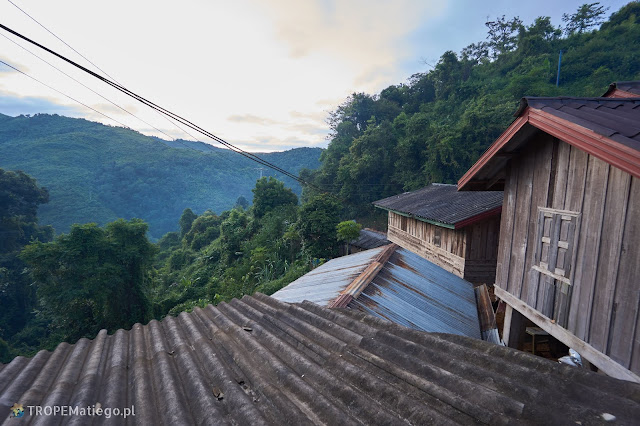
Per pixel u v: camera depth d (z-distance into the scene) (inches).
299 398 92.9
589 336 145.6
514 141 183.6
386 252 368.5
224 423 82.0
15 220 1631.4
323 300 250.1
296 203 1359.5
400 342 118.6
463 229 377.1
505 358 96.7
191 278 1273.4
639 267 120.0
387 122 1481.3
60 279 764.0
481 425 71.7
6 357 861.8
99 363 133.5
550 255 171.8
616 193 130.4
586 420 65.9
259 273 903.7
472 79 1742.1
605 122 120.3
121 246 854.5
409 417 77.6
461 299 312.7
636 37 1544.0
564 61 1601.9
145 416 91.1
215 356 129.4
